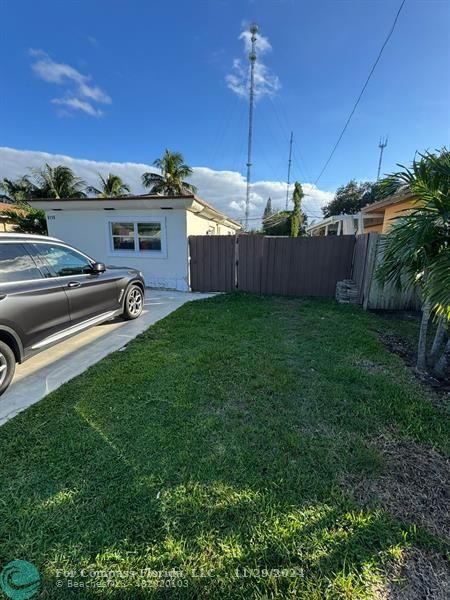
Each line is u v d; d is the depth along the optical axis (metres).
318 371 3.31
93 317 4.36
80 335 4.68
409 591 1.22
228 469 1.90
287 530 1.49
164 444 2.14
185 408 2.60
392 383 3.03
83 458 2.00
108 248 8.76
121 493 1.72
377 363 3.56
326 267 7.73
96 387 2.98
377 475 1.86
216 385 3.00
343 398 2.75
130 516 1.57
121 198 7.89
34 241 3.49
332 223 15.88
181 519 1.56
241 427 2.33
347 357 3.71
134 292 5.61
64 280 3.74
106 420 2.43
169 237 8.39
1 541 1.44
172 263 8.52
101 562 1.35
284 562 1.34
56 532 1.49
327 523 1.53
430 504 1.65
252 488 1.75
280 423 2.38
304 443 2.14
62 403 2.70
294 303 6.95
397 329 4.98
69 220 8.84
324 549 1.40
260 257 8.09
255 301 7.14
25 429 2.32
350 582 1.25
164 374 3.25
